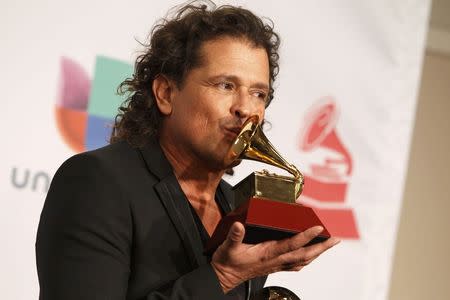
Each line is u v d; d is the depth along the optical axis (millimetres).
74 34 9172
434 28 14672
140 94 5891
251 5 10445
